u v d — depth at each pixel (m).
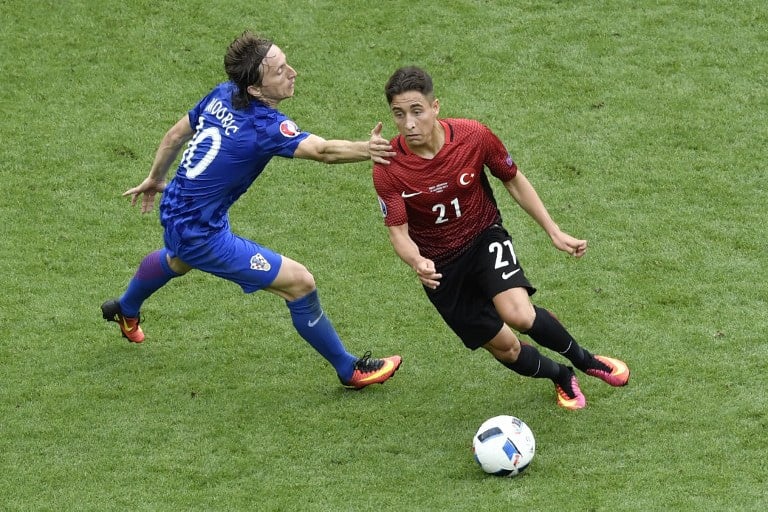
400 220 23.20
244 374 27.22
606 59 38.53
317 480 23.34
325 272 30.81
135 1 41.12
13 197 33.75
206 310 29.59
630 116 36.12
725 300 28.70
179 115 36.94
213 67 38.75
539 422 25.00
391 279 30.52
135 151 35.56
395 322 28.91
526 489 22.66
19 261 31.27
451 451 24.20
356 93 37.53
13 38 39.91
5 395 26.31
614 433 24.42
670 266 30.12
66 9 41.06
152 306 29.70
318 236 32.25
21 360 27.62
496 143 23.50
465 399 26.06
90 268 31.11
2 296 29.91
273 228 32.59
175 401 26.20
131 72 38.62
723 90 37.03
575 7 40.81
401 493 22.81
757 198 32.59
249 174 24.66
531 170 34.19
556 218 32.28
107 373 27.20
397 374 27.06
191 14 40.81
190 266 26.03
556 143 35.22
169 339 28.53
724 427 24.28
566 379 25.38
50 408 25.91
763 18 39.94
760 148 34.59
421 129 22.12
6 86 38.06
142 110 37.12
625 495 22.25
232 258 24.94
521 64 38.47
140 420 25.50
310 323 25.44
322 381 26.97
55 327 28.86
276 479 23.42
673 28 39.69
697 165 34.03
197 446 24.56
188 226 24.77
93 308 29.56
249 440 24.75
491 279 23.67
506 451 22.86
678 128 35.53
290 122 23.91
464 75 38.09
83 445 24.64
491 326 24.14
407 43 39.47
